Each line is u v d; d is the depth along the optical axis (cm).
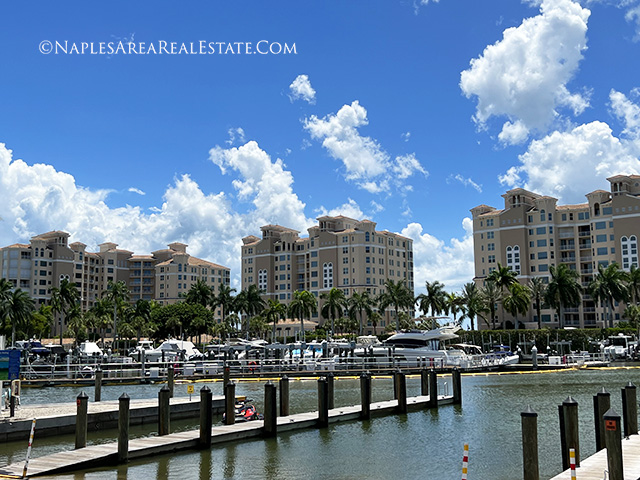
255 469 2206
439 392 4759
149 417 3161
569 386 5181
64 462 2095
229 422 2834
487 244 14838
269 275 18950
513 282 12388
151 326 14338
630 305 12594
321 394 2980
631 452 1897
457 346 7700
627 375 6297
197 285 16275
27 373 5738
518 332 10781
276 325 16912
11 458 2355
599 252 13750
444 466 2277
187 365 6544
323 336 14975
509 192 14675
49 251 19625
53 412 2953
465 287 13638
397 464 2298
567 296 11700
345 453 2475
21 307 12206
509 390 4866
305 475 2138
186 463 2259
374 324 15775
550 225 14262
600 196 13888
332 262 17575
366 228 17425
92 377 5828
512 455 2458
